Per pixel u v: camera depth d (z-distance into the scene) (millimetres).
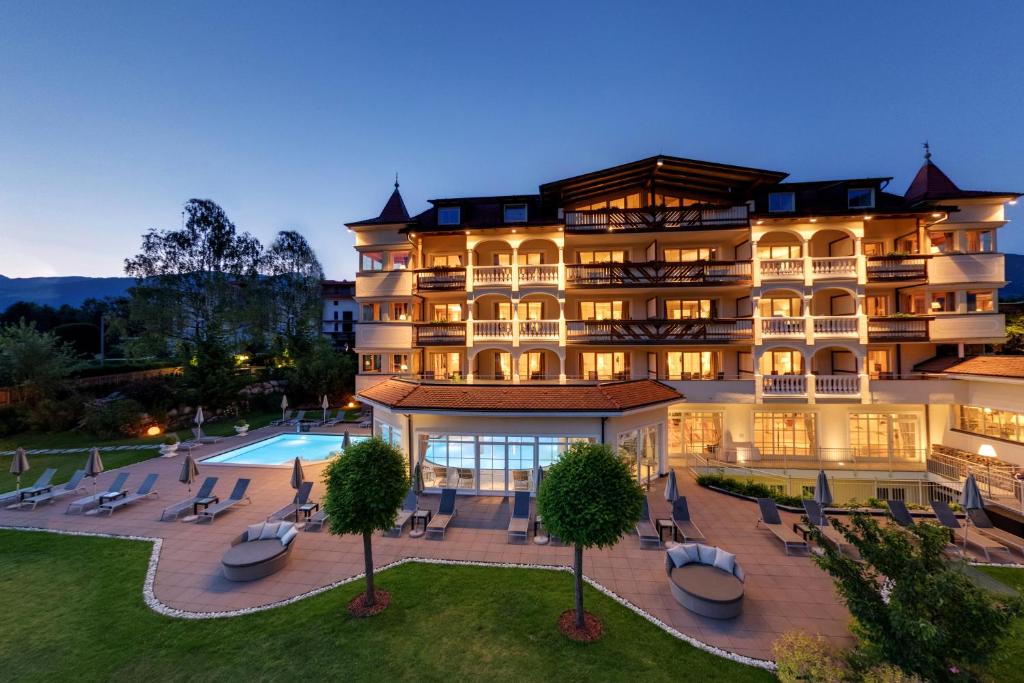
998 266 21016
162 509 16625
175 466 22328
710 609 9625
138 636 9094
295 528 13609
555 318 25781
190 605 10250
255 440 28016
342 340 64812
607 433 17641
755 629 9305
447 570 11828
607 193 24438
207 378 34031
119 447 25797
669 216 23375
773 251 24016
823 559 7340
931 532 6773
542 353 25906
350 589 10836
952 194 21703
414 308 25891
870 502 16219
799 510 16125
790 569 11969
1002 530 14625
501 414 17406
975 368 19609
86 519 15602
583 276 23828
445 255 26609
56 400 29984
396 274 25188
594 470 9195
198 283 43438
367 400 21688
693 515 15906
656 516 15430
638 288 23406
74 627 9406
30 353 28922
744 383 22016
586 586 11008
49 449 25609
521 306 26031
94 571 11852
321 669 8117
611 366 25375
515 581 11234
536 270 23891
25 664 8289
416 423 18484
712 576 10648
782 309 23922
